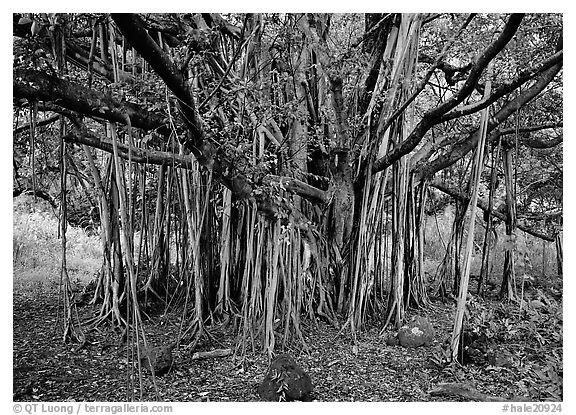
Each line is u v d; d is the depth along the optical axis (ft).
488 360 18.67
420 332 21.57
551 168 32.68
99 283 27.40
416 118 31.27
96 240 38.70
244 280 20.97
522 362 18.52
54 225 37.19
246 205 20.75
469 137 28.35
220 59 20.84
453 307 29.86
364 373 18.54
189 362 19.25
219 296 23.88
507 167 31.01
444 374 18.35
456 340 19.04
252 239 20.71
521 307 22.52
